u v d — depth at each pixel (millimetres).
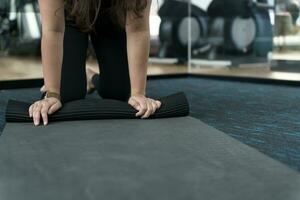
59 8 1174
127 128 1081
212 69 3643
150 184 663
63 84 1284
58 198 606
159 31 3553
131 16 1218
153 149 879
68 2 1187
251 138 1194
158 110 1221
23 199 605
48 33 1175
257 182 676
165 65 3592
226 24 3604
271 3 3291
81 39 1358
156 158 811
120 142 936
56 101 1176
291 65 3178
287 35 3186
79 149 877
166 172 725
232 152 863
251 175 712
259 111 1662
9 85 2564
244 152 864
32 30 2881
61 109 1174
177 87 2664
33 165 767
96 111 1184
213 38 3689
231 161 797
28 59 2867
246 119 1483
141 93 1274
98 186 653
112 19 1366
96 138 973
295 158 985
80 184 663
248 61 3506
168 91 2434
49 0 1163
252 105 1830
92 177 696
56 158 812
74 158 811
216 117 1521
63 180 683
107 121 1170
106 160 796
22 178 695
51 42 1178
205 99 2033
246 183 671
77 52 1341
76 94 1312
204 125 1135
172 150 873
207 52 3707
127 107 1215
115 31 1424
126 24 1246
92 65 1949
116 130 1057
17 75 2803
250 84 2869
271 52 3318
